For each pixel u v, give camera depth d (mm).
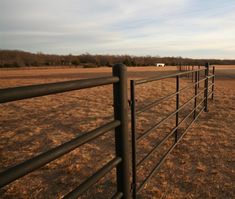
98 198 3557
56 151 1554
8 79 30188
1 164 4875
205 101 9328
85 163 4762
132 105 2975
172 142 5797
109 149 5492
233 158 4910
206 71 9289
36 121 8336
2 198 3623
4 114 9664
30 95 1366
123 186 2402
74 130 7137
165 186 3836
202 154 5105
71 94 15625
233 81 27203
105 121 8102
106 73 41031
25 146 5836
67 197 1670
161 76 3938
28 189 3854
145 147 5520
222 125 7367
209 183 3938
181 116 8695
